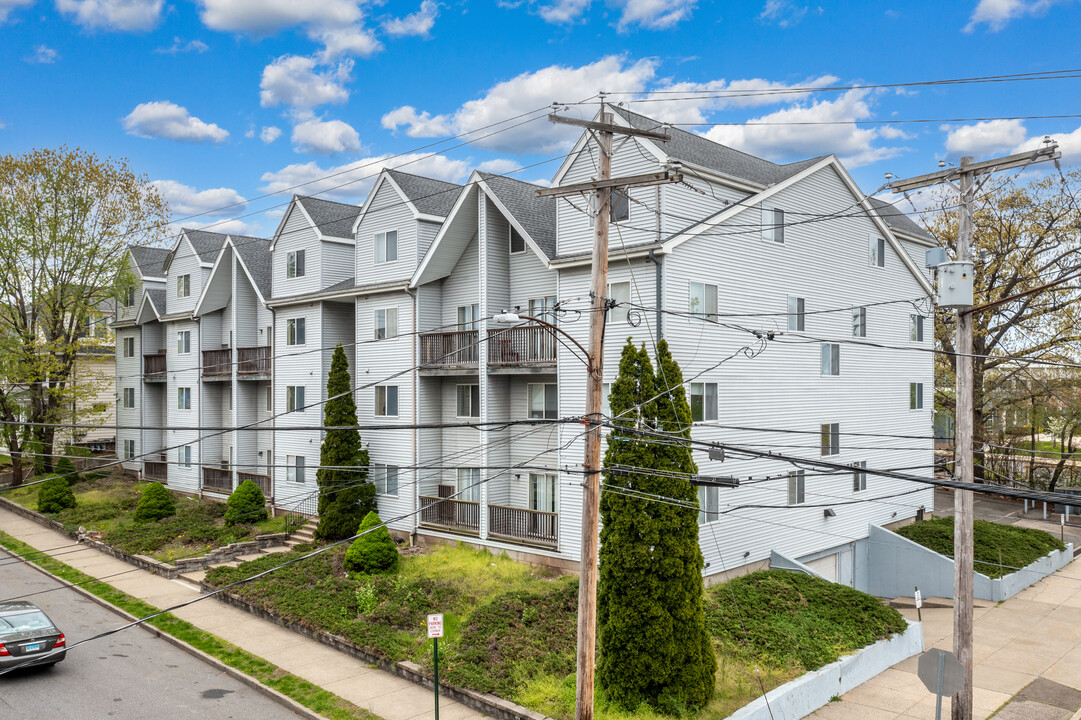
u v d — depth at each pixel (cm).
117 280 4356
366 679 1842
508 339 2617
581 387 2392
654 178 1340
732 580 2288
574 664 1780
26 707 1669
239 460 3788
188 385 4159
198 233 4278
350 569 2461
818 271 2789
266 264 3959
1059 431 4594
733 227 2434
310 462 3369
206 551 2895
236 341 3803
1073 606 2617
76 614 2353
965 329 1469
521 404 2725
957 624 1502
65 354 4334
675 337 2227
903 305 3281
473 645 1889
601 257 1398
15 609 1947
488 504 2653
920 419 3394
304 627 2142
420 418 2909
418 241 2922
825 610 2127
